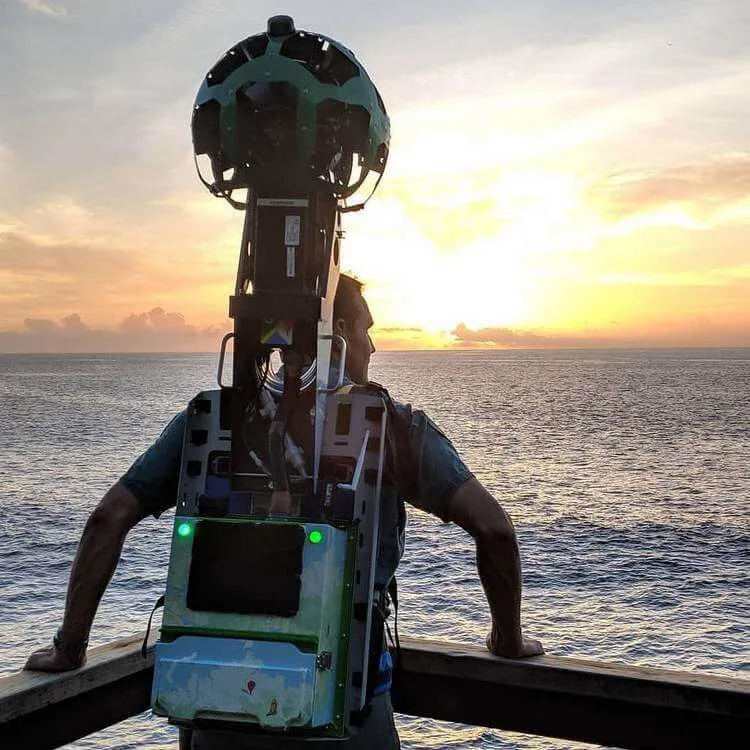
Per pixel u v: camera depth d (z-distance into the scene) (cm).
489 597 247
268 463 216
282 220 211
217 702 192
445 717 284
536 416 14350
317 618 193
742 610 3784
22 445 10012
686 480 7625
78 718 267
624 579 4309
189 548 201
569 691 262
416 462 228
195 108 226
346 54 221
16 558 4706
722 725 253
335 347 239
